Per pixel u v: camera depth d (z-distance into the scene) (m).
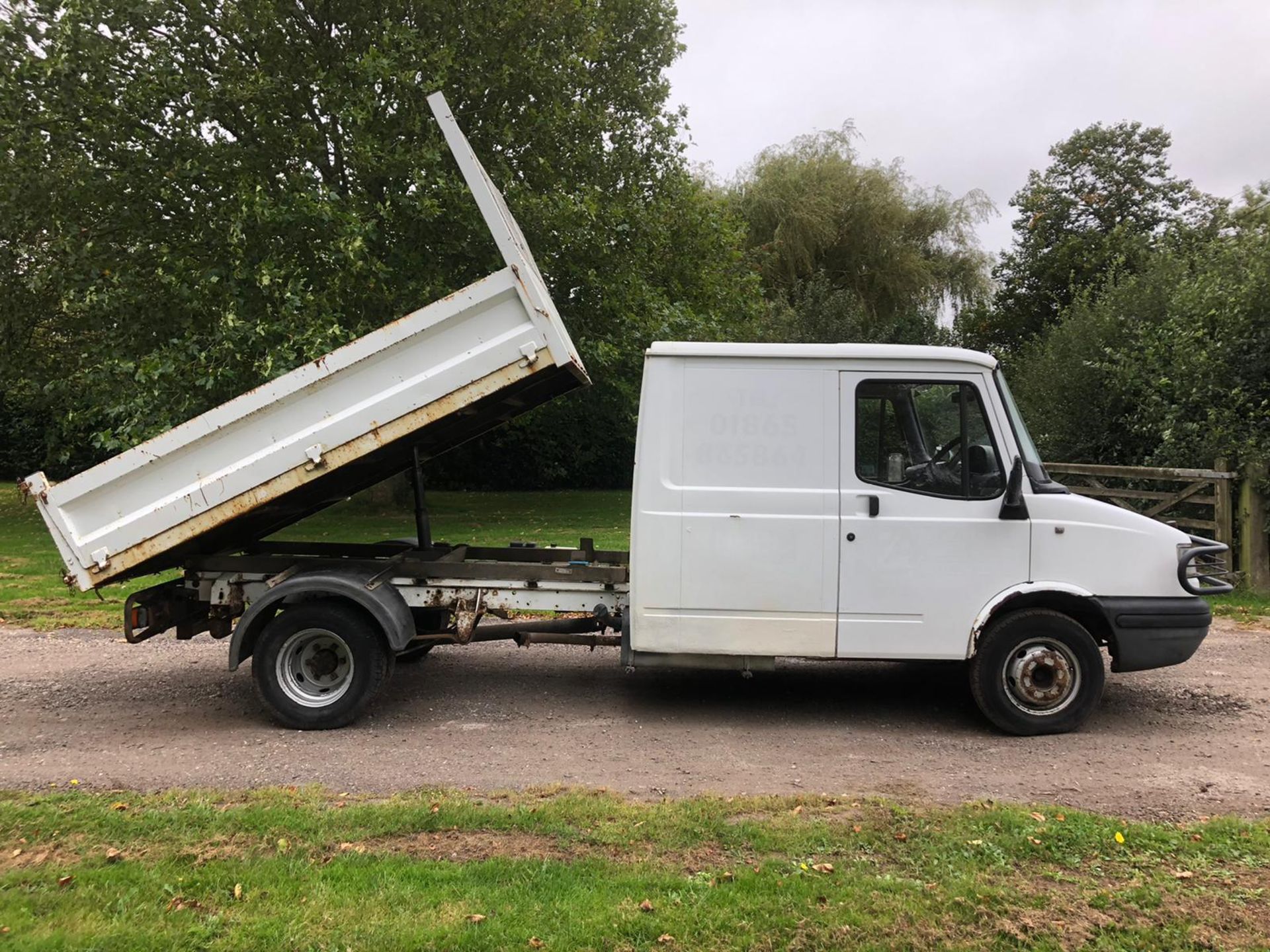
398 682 6.75
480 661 7.44
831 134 28.98
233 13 15.12
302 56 16.03
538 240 15.96
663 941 2.94
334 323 13.72
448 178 15.06
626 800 4.28
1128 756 5.00
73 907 3.14
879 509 5.36
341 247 13.77
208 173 15.20
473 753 5.09
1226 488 9.87
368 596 5.48
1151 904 3.16
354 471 6.13
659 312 17.58
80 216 15.91
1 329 17.20
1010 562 5.33
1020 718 5.37
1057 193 29.42
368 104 14.52
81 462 29.69
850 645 5.41
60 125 14.98
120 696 6.38
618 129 19.11
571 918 3.07
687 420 5.47
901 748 5.17
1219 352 10.45
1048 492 5.38
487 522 17.62
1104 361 12.70
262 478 5.38
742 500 5.41
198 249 15.64
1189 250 13.91
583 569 5.93
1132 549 5.31
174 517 5.42
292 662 5.63
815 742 5.29
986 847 3.62
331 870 3.43
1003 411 5.39
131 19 15.20
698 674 7.01
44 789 4.44
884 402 5.43
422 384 5.32
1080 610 5.46
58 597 10.00
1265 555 9.87
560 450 28.47
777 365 5.45
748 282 21.00
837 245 28.09
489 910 3.13
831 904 3.16
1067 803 4.27
